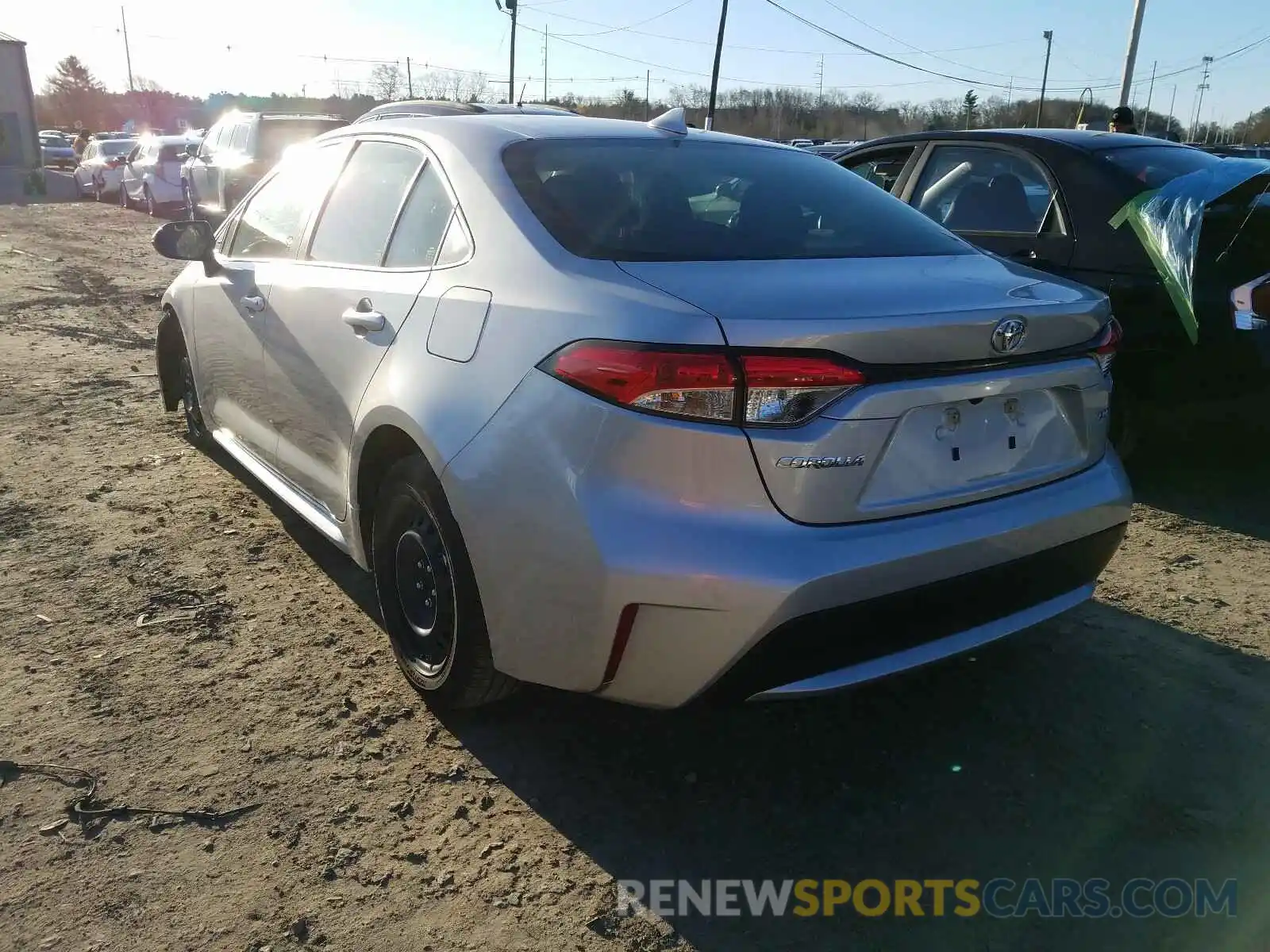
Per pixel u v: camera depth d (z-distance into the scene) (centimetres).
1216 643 343
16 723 284
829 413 219
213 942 211
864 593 225
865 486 227
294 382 353
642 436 219
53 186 3347
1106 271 463
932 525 236
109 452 523
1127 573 400
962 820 255
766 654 222
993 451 251
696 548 216
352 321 309
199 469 500
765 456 217
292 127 1435
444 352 267
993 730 293
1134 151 498
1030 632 350
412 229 309
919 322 225
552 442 231
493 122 328
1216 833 250
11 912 217
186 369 512
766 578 215
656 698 234
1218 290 435
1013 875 236
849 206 321
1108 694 312
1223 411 458
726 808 259
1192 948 214
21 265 1229
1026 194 507
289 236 383
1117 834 250
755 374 214
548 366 236
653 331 221
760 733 291
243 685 308
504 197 281
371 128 360
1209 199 434
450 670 276
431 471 269
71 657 321
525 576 238
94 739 278
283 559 398
